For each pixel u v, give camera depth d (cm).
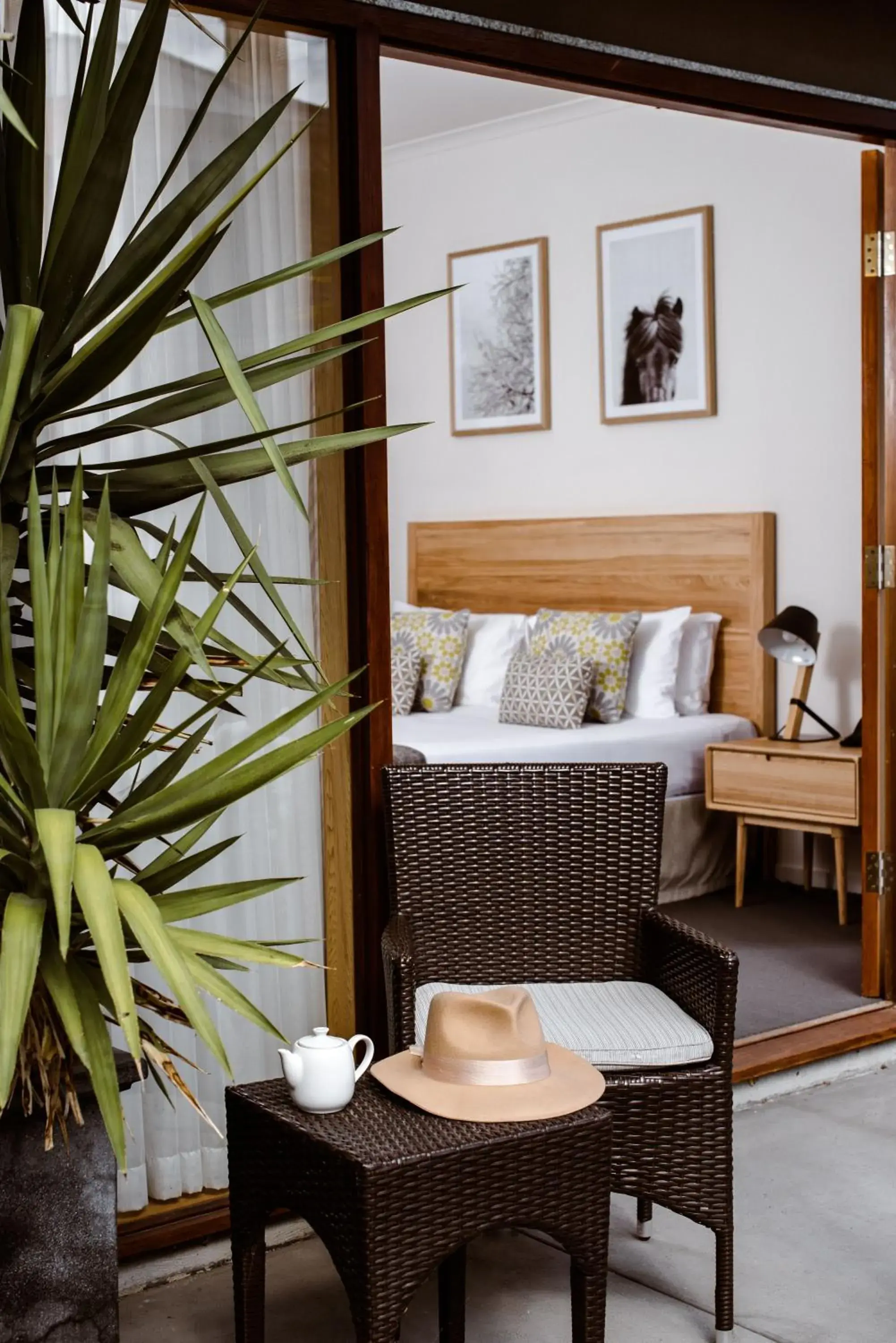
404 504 695
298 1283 265
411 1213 192
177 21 257
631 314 589
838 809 486
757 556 549
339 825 285
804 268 534
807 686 523
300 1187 204
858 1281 266
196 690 194
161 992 262
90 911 155
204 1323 250
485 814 282
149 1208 266
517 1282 266
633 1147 241
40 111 183
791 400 541
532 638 574
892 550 394
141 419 190
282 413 274
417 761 481
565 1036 245
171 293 173
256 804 275
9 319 161
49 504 205
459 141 648
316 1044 211
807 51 346
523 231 630
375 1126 204
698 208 562
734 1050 358
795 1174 312
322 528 282
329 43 276
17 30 200
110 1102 158
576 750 509
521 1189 202
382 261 281
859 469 522
